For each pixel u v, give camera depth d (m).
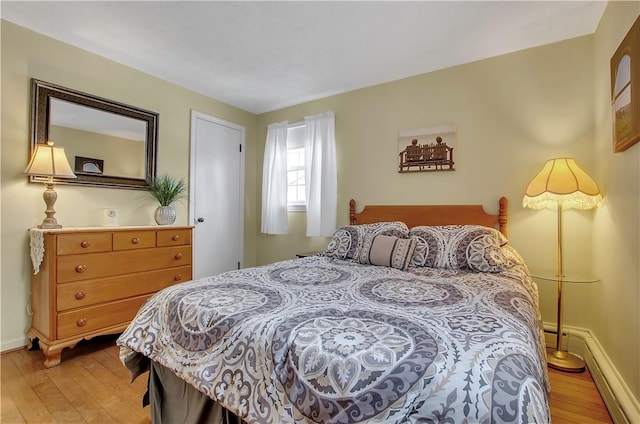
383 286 1.59
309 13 2.07
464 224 2.66
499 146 2.57
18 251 2.21
